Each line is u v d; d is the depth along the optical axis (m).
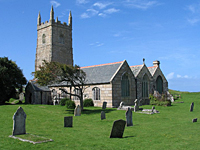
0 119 25.59
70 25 76.12
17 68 51.28
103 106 38.19
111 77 41.38
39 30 73.88
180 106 41.78
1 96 46.84
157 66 53.66
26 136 16.55
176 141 16.16
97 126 22.61
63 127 21.78
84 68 49.75
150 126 22.39
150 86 49.62
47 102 51.69
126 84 43.72
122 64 43.16
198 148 14.40
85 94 44.34
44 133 18.52
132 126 22.42
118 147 14.51
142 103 46.66
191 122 24.20
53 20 70.94
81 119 27.27
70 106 37.59
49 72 34.28
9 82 47.12
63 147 14.24
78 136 17.62
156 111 33.16
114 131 17.25
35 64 74.25
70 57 75.44
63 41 73.62
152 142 15.85
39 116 29.02
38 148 13.86
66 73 34.44
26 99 52.53
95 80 43.22
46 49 71.19
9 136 16.61
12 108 35.22
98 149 14.02
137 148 14.34
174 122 24.73
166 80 55.47
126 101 43.16
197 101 50.88
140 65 49.56
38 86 51.41
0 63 48.28
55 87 50.97
